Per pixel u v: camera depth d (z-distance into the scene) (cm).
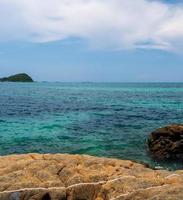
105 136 2938
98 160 1132
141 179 994
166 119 4116
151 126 3541
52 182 996
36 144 2606
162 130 2325
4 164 1102
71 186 991
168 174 1057
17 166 1077
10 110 4988
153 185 963
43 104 6188
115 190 961
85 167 1091
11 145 2570
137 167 1102
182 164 2139
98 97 8762
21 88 15438
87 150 2430
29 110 5031
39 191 964
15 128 3338
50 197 961
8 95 9219
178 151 2247
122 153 2355
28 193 958
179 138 2273
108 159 1150
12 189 962
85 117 4262
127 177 1009
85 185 995
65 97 8600
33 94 9969
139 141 2727
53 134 3020
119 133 3095
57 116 4338
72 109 5306
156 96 9375
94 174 1036
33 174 1034
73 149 2452
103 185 990
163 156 2250
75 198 975
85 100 7494
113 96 9325
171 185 952
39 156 1176
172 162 2177
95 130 3247
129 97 8819
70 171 1054
